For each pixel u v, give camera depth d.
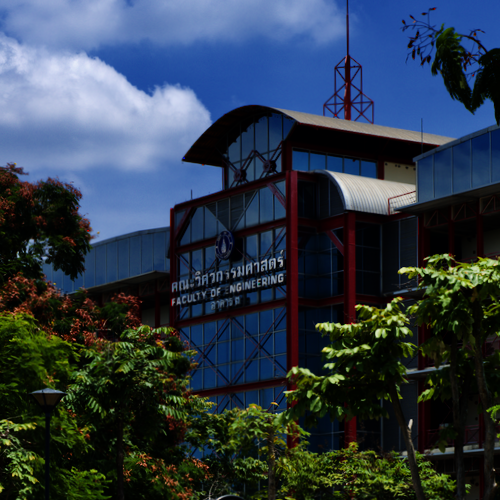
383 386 23.38
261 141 70.69
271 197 66.44
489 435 21.67
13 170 48.06
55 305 43.16
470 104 13.37
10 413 30.83
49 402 26.75
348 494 47.34
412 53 13.64
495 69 13.03
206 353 69.38
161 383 35.66
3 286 41.97
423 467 46.41
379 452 61.38
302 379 23.23
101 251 87.25
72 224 47.56
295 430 49.78
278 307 64.25
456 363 22.78
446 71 13.33
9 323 31.89
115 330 44.78
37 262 45.72
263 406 63.94
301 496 48.25
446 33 13.24
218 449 47.91
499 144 54.44
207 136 73.75
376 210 64.06
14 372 31.00
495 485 21.45
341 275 63.59
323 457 49.22
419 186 59.50
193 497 43.22
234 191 69.56
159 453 42.56
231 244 68.38
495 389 23.27
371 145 71.94
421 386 60.16
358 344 23.34
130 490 39.84
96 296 88.88
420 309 22.23
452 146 57.34
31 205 45.81
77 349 37.25
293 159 68.81
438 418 60.38
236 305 67.44
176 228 74.31
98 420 35.66
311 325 63.94
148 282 83.31
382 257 64.44
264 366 64.50
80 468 36.72
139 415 36.59
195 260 72.44
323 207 65.50
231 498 33.62
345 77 77.81
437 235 63.00
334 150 70.50
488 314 23.30
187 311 72.06
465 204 57.72
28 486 29.28
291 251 63.88
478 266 22.14
